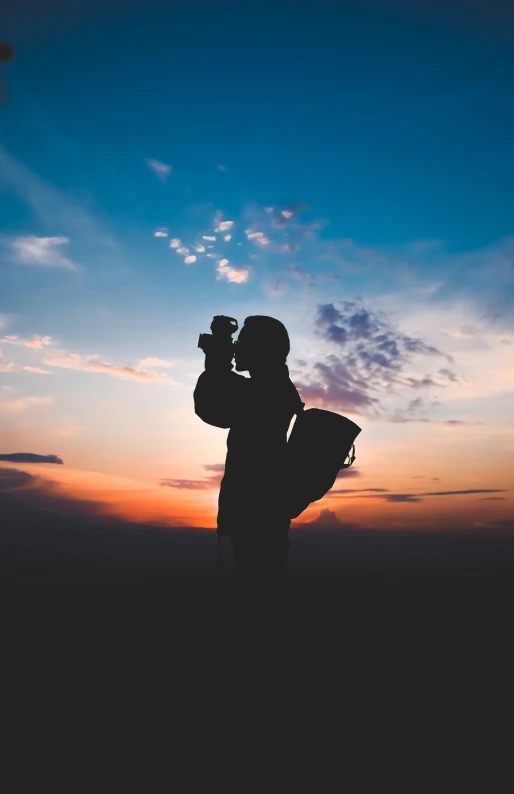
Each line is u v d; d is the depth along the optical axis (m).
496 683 2.85
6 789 1.78
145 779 1.85
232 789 1.76
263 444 2.17
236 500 2.16
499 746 2.11
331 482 2.18
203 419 2.19
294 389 2.36
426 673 3.02
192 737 2.16
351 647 3.54
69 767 1.92
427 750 2.09
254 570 2.12
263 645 2.08
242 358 2.32
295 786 1.81
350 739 2.17
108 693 2.68
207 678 2.88
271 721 2.05
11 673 2.98
